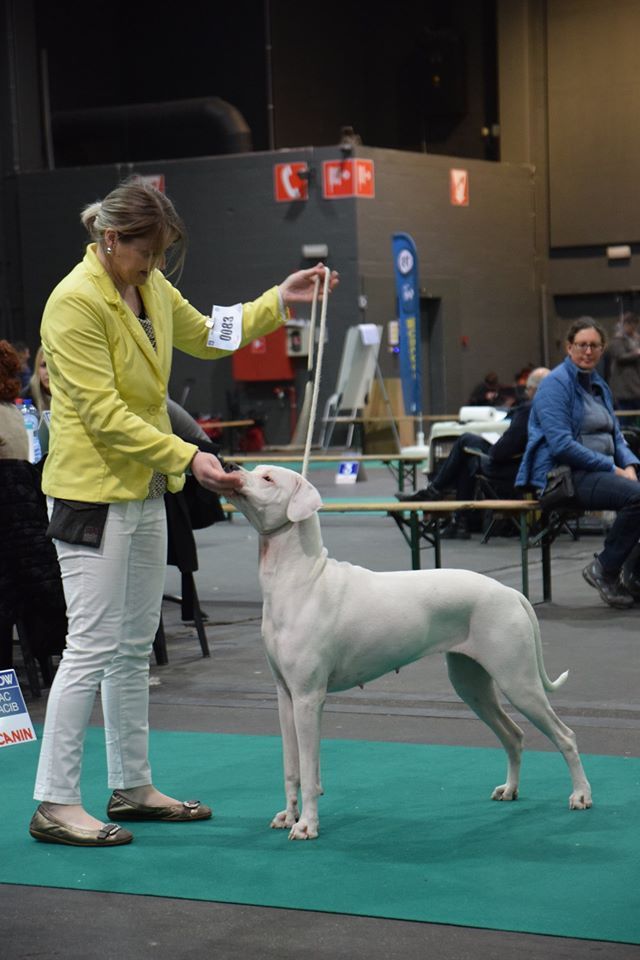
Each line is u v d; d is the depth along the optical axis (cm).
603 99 2312
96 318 380
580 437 764
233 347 430
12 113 2186
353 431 1959
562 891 339
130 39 2422
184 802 416
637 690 570
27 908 339
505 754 479
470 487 1043
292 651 380
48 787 393
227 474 372
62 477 389
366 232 2031
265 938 314
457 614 397
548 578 793
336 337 2034
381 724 529
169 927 323
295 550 381
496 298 2298
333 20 2394
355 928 319
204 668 644
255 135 2306
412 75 2419
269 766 473
